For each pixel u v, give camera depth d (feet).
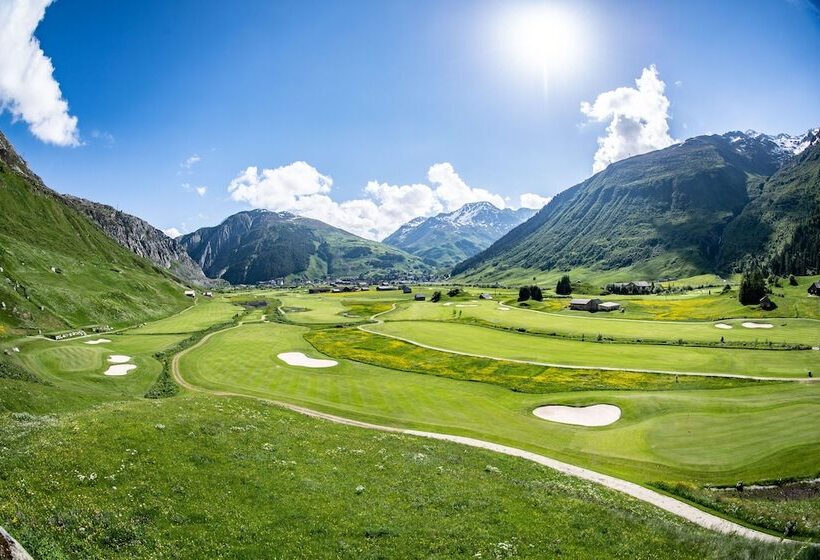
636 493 114.42
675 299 558.97
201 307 606.55
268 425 124.77
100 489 74.33
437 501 87.10
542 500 91.91
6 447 86.48
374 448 119.85
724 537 80.64
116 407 126.00
